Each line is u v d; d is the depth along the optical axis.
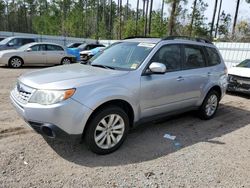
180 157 4.07
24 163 3.61
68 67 4.65
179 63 5.10
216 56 6.20
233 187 3.37
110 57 4.94
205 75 5.61
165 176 3.51
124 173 3.52
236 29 28.20
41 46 15.02
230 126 5.77
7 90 7.94
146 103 4.44
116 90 3.94
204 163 3.93
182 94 5.10
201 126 5.62
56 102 3.50
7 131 4.62
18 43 16.92
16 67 14.26
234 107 7.62
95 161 3.79
